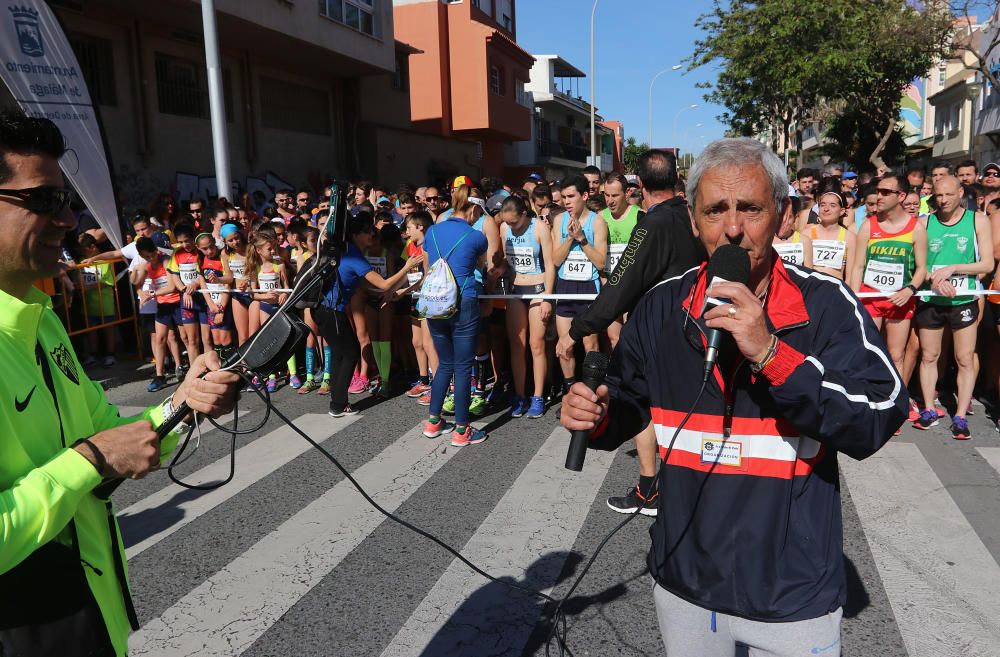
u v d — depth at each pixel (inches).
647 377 77.2
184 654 121.4
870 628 123.8
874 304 226.4
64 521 57.2
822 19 834.8
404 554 153.7
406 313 299.7
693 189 72.6
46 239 59.6
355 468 204.8
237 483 194.9
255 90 684.1
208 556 154.8
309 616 131.6
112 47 529.7
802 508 69.7
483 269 247.8
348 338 251.8
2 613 58.6
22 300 61.7
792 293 70.6
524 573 144.9
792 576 69.0
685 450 73.1
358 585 141.8
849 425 62.3
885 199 218.4
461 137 1242.6
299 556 153.8
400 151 916.6
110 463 58.9
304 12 637.3
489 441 226.5
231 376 65.4
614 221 263.6
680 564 73.5
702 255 151.7
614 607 132.6
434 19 1145.4
